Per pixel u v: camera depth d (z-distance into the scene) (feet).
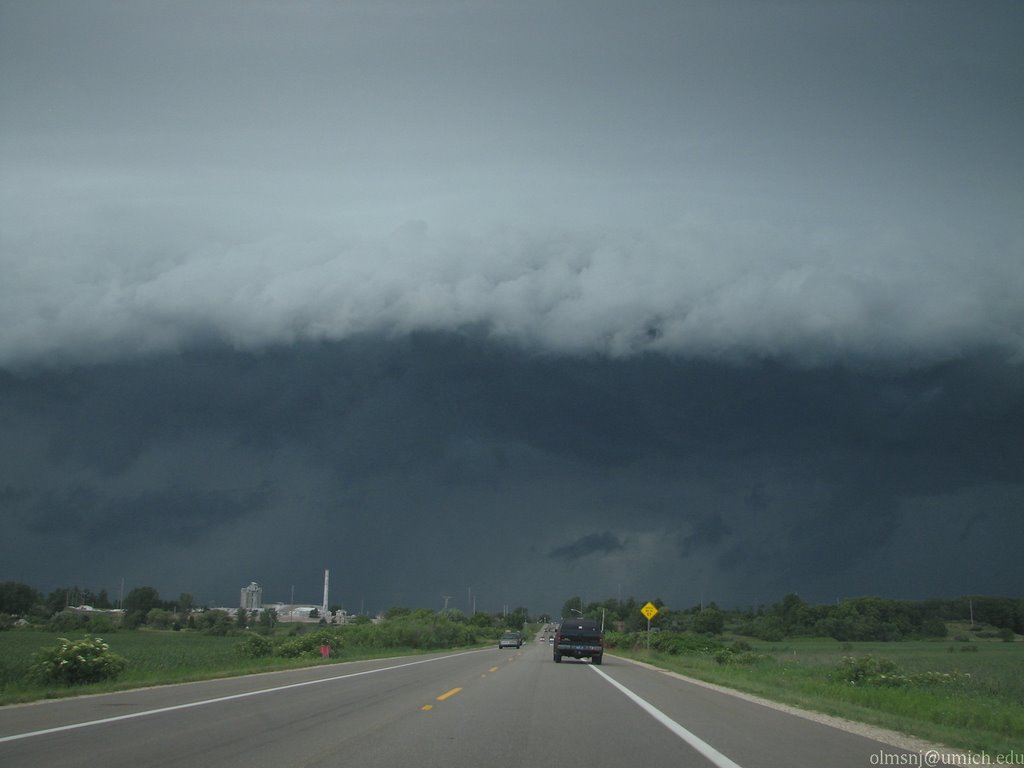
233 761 38.47
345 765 37.76
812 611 517.55
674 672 141.69
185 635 390.63
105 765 37.19
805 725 58.80
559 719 58.03
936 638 452.35
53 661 87.71
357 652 205.26
